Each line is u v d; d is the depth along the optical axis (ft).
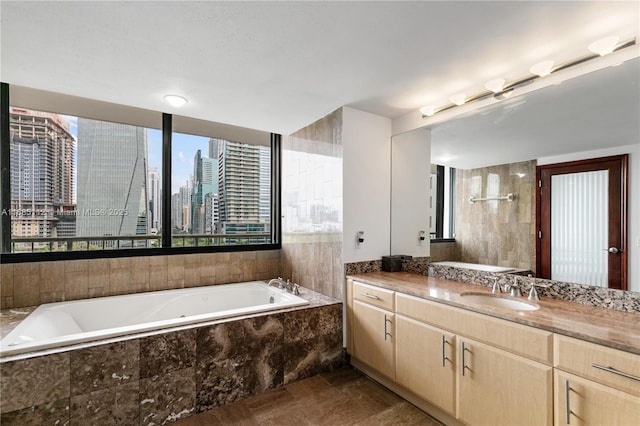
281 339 7.84
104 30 4.98
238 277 11.25
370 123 9.29
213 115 9.14
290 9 4.52
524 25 4.94
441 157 8.39
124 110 9.51
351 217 8.94
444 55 5.89
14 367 5.13
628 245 5.19
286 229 11.82
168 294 9.53
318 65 6.24
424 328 6.50
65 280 8.46
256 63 6.13
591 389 4.13
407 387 6.87
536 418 4.70
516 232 6.83
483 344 5.45
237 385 7.20
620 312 5.25
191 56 5.83
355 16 4.70
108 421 5.85
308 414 6.66
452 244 8.09
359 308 8.29
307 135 10.50
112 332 6.19
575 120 5.82
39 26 4.84
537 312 5.28
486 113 7.34
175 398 6.48
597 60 5.42
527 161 6.63
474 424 5.54
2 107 7.95
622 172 5.27
